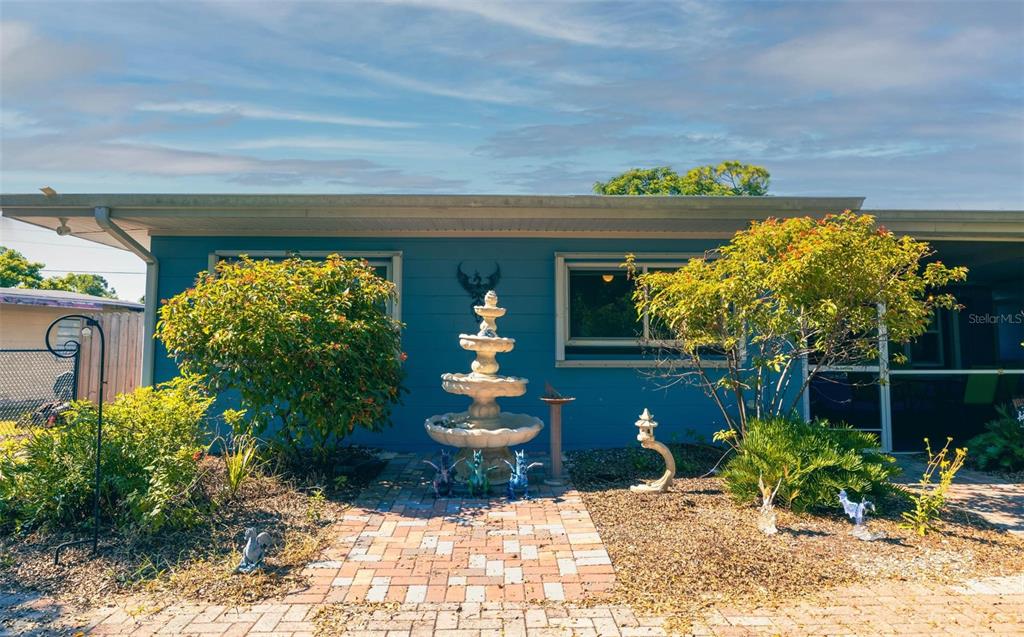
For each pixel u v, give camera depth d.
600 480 6.81
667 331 8.59
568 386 8.67
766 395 8.59
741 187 23.91
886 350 8.43
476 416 6.82
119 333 12.68
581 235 8.78
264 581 4.15
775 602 3.81
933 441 9.03
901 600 3.86
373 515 5.57
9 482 5.12
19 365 12.32
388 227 8.39
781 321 5.91
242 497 5.84
